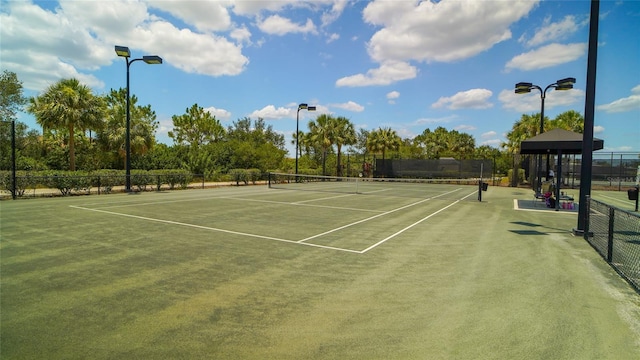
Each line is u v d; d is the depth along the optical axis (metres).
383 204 16.20
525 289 4.91
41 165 27.56
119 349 3.19
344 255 6.72
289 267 5.87
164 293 4.61
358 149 70.69
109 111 32.59
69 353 3.12
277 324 3.75
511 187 30.56
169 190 22.81
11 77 27.98
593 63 8.50
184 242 7.58
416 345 3.34
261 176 33.38
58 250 6.75
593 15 8.45
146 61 18.78
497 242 8.01
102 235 8.16
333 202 16.84
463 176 38.72
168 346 3.26
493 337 3.51
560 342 3.42
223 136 60.75
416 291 4.81
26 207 12.86
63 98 23.22
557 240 8.24
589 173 8.63
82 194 18.30
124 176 19.64
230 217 11.24
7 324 3.67
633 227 9.54
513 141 40.91
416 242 7.96
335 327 3.70
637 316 4.04
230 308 4.16
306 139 41.50
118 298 4.41
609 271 5.79
